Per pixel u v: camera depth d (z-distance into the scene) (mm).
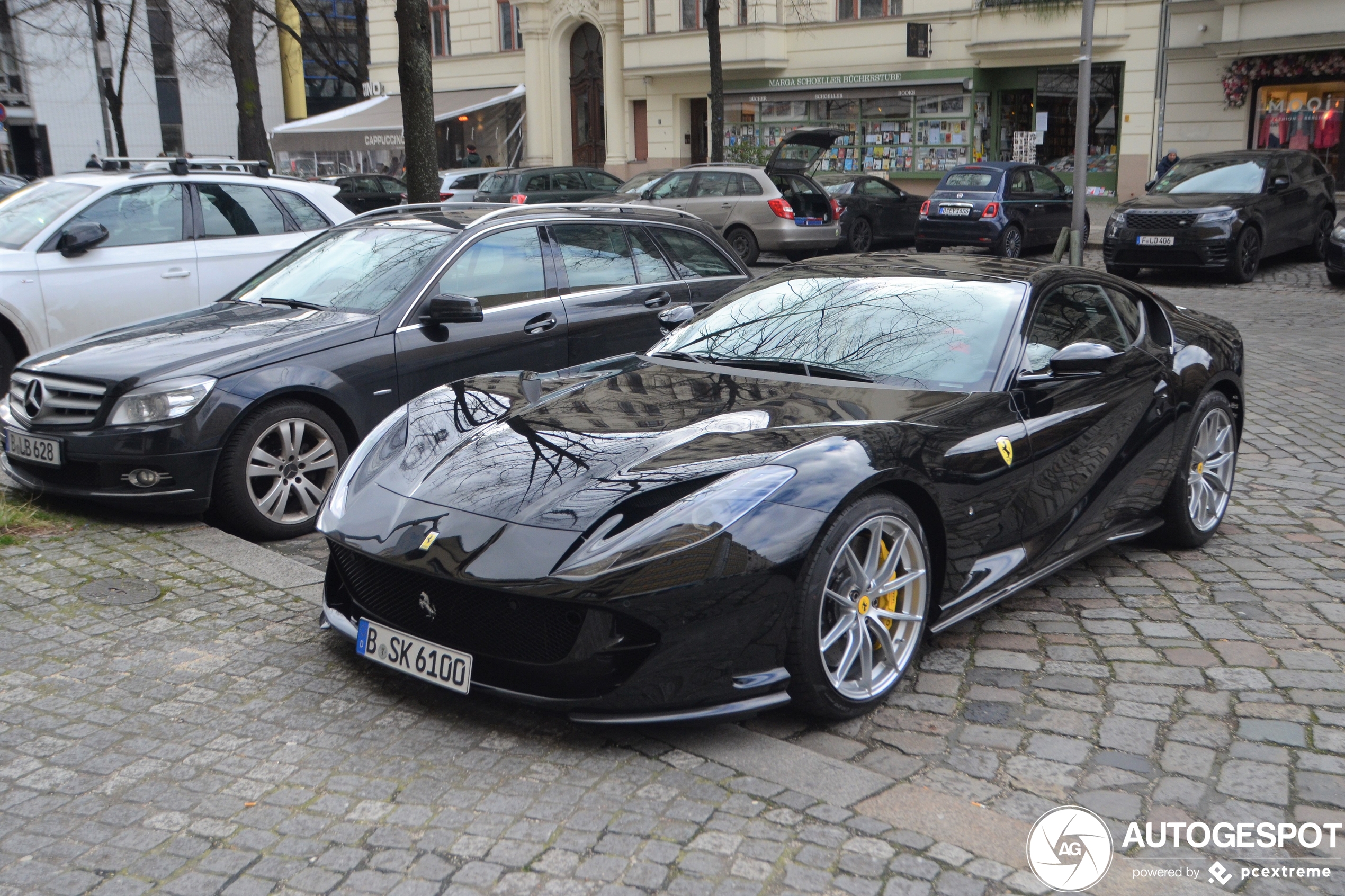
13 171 43594
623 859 2607
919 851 2635
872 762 3121
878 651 3500
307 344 5195
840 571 3289
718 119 20734
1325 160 21250
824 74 26734
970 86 24719
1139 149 23344
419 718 3342
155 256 7828
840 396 3801
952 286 4383
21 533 4977
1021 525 3895
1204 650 3824
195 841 2701
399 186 25109
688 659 3021
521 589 2990
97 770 3033
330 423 5273
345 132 29625
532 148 32469
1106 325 4578
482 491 3328
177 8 33250
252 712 3369
